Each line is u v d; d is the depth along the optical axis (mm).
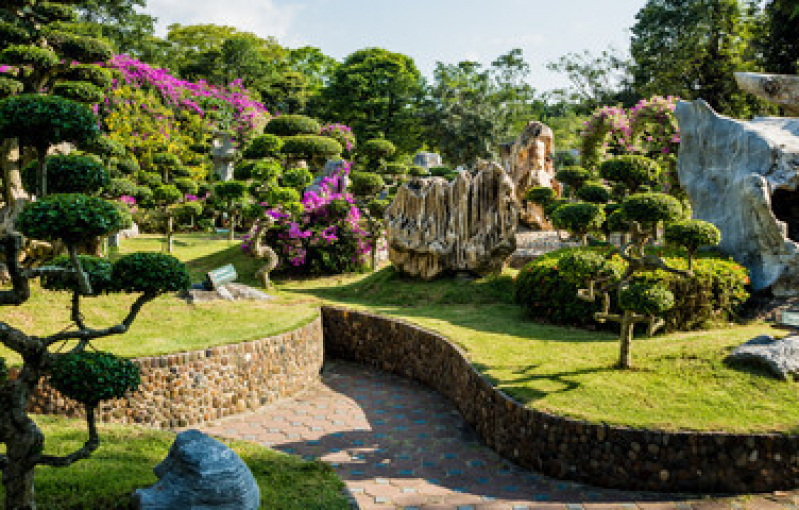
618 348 8453
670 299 7043
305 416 8586
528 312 11094
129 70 29438
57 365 3762
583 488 5945
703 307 9109
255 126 33969
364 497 5848
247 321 10438
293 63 59062
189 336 9203
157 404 7840
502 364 8125
